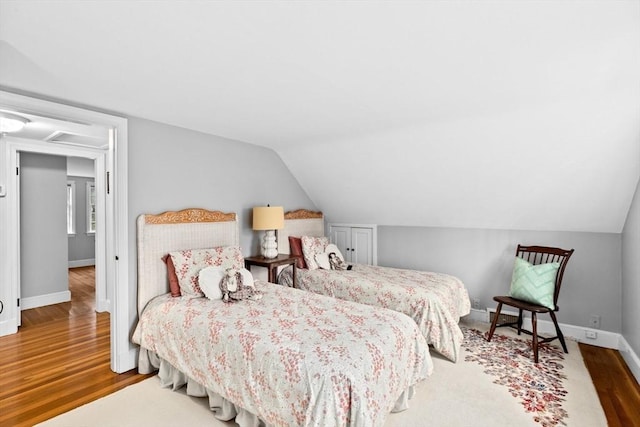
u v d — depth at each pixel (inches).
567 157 112.0
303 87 86.4
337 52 67.5
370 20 56.0
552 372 106.7
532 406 88.4
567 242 137.9
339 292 143.1
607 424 81.0
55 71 76.7
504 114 106.1
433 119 114.4
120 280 107.5
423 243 173.2
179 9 52.5
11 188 144.1
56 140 153.6
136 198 112.0
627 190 113.6
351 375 65.1
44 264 181.5
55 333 141.9
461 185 140.6
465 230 160.9
